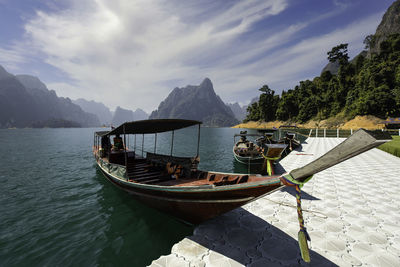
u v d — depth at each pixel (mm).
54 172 13992
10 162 17828
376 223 5195
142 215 7012
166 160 9727
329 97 84500
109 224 6461
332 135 37906
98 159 12398
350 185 8438
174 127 9578
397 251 4074
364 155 16469
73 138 52969
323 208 6148
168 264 3918
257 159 13469
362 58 81812
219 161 18359
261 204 6539
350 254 4012
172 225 6207
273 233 4844
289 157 16125
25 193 9625
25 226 6461
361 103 59281
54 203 8328
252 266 3748
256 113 140250
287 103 107562
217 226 5246
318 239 4523
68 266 4586
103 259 4777
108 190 9922
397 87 56500
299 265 3730
